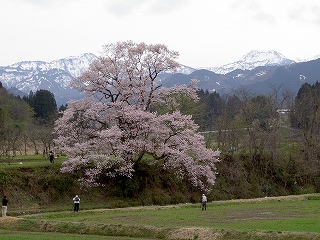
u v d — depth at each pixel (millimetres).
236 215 40281
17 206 48000
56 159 66250
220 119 82062
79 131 58750
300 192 71812
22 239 27031
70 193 53188
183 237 28078
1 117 70000
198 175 56719
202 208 46781
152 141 57688
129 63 60156
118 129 54781
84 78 58812
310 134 78312
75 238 28141
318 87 123812
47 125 96188
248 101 87250
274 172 75250
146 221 35438
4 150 71562
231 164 72750
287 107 96812
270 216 39125
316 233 25531
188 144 57875
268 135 77375
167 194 58594
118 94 60000
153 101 61531
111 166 55594
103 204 52656
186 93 61875
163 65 60375
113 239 27906
